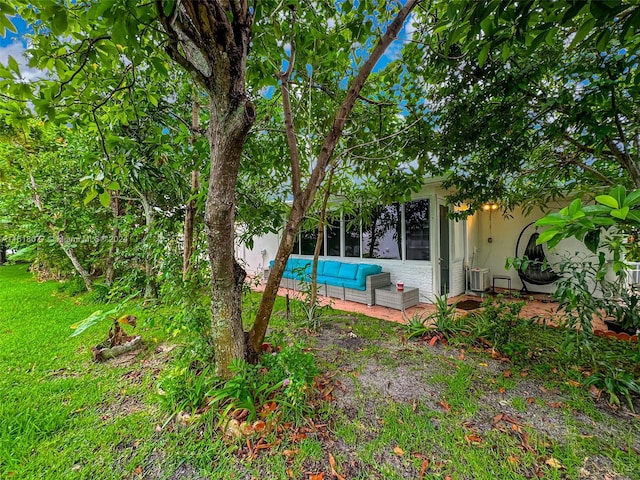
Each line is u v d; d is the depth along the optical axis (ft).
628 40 5.82
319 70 9.96
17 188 19.48
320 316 14.67
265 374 7.45
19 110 5.69
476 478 5.27
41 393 8.23
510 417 6.92
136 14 3.88
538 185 13.71
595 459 5.64
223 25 4.69
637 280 14.03
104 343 11.03
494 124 9.65
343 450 5.94
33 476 5.41
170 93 11.14
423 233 19.25
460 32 4.58
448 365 9.61
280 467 5.54
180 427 6.64
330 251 25.11
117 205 20.15
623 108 7.50
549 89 9.05
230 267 7.00
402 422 6.77
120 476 5.43
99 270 27.71
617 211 2.63
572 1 3.46
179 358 8.57
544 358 9.85
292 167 8.41
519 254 22.43
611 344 10.62
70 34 5.13
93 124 7.39
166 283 9.39
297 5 6.92
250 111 5.43
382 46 7.68
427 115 11.06
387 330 13.38
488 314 11.78
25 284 25.89
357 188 16.46
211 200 6.30
